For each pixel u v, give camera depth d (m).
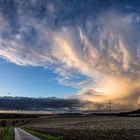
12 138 48.00
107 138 45.38
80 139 45.22
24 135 61.78
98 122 117.56
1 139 42.81
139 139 42.44
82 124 110.44
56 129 84.50
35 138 50.28
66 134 57.59
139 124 85.69
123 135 49.66
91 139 44.56
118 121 113.56
